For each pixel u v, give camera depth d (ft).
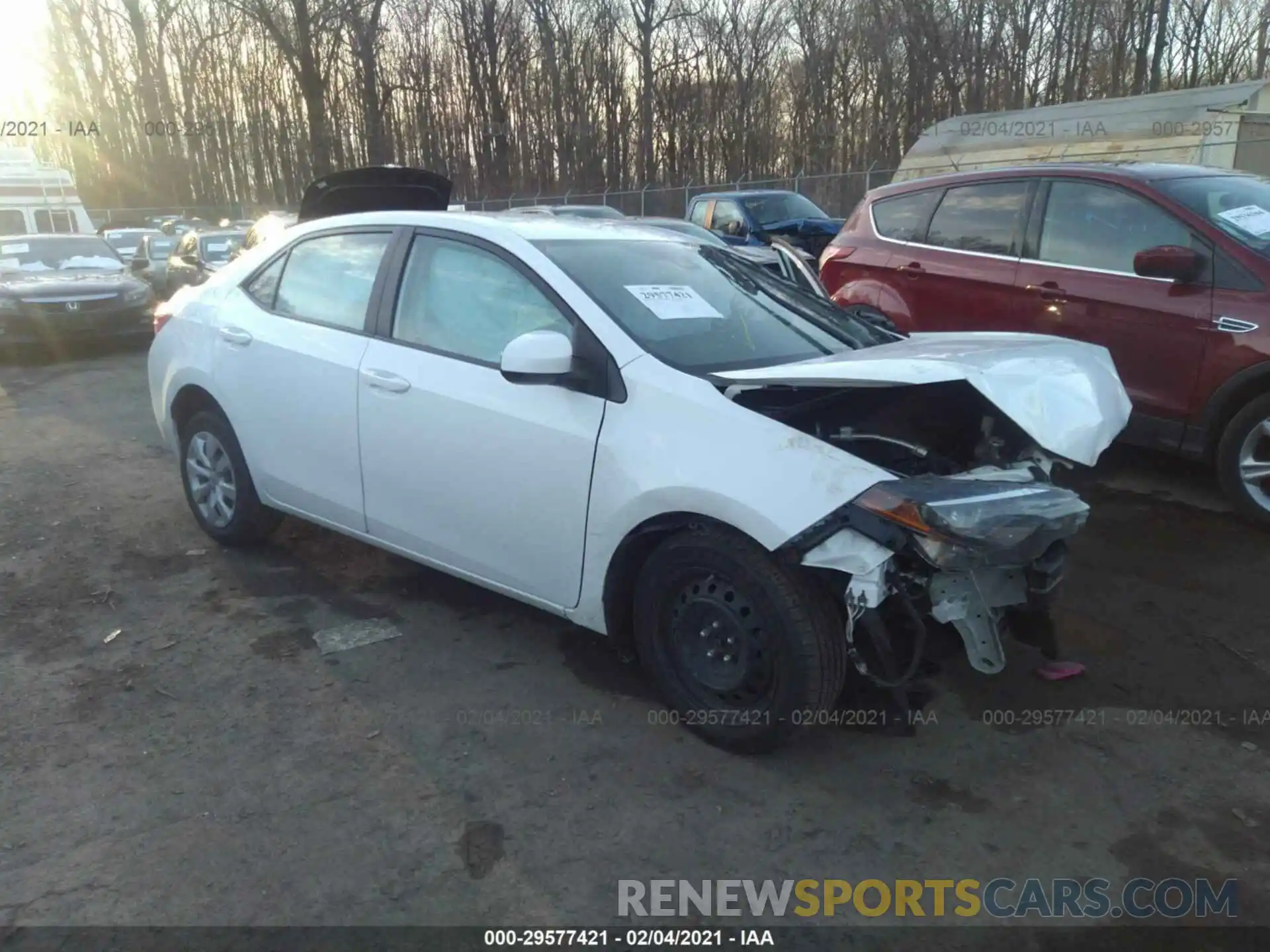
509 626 13.80
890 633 10.02
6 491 20.18
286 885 8.77
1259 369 16.48
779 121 133.49
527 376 10.89
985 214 21.38
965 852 9.25
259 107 149.48
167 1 139.44
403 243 13.64
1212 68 116.78
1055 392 10.64
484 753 10.76
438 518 12.78
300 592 15.03
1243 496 17.06
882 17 121.60
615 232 13.76
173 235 61.77
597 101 136.05
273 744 10.93
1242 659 12.76
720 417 10.29
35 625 13.89
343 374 13.61
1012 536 9.41
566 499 11.31
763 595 9.94
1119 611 14.15
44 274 39.65
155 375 17.22
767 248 42.78
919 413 11.80
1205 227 17.60
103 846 9.24
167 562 16.22
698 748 10.85
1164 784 10.23
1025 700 11.84
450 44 138.21
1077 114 53.67
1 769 10.44
